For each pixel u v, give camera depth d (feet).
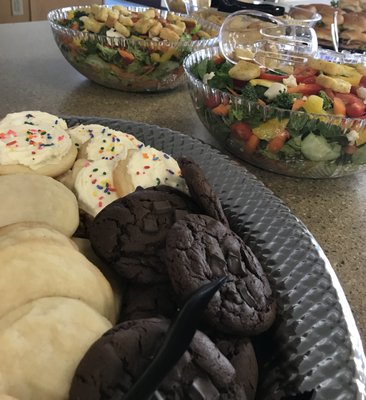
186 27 4.85
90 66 4.18
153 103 4.28
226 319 1.72
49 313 1.58
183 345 1.28
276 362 1.80
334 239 2.85
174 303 1.90
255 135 3.26
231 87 3.61
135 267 1.97
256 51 3.85
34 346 1.49
